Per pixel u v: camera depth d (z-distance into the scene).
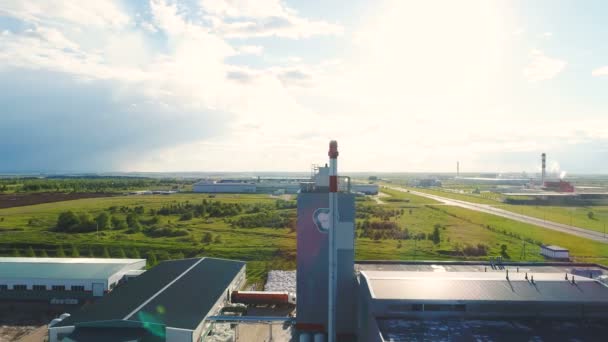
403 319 34.62
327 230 43.69
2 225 111.50
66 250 85.50
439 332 32.22
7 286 56.97
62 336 38.16
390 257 80.69
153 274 55.69
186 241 94.50
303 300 43.97
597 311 34.66
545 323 33.81
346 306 43.22
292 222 117.06
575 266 56.03
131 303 43.91
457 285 37.06
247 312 51.53
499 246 91.56
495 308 34.88
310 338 42.00
